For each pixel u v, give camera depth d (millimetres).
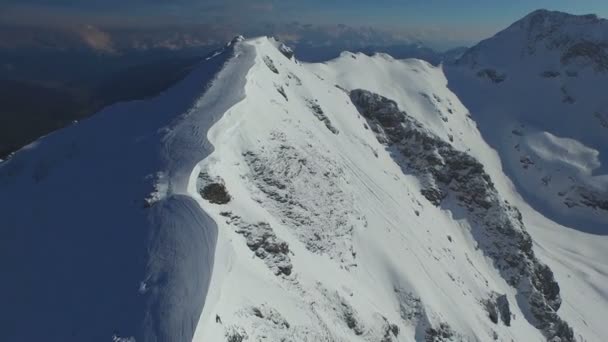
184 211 35625
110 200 42469
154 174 42031
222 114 53812
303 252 48438
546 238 150125
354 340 42000
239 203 43125
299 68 105188
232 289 30578
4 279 39688
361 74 153625
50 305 32156
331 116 95312
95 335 25750
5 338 31453
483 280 81750
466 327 61031
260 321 31031
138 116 66750
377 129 118062
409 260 65812
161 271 29250
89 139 64562
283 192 53750
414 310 56750
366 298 51562
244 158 52281
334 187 63875
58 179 55781
